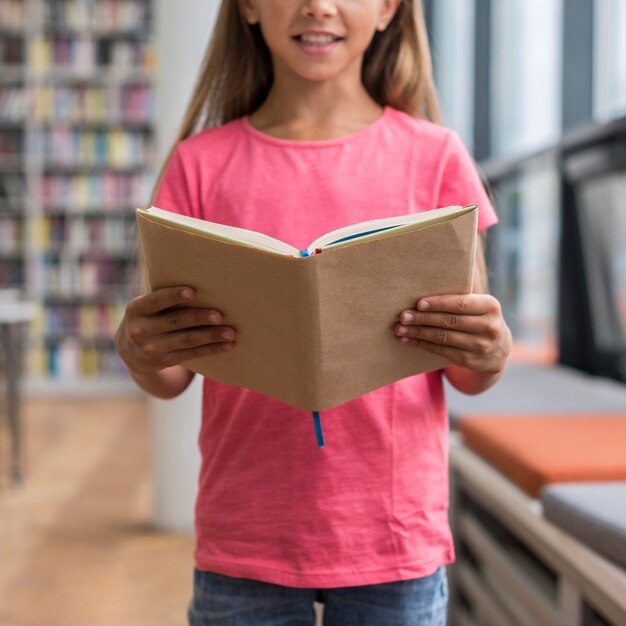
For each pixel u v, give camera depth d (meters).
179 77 2.98
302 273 0.79
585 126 2.83
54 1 6.33
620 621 1.26
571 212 3.26
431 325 0.86
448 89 5.52
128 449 4.33
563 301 3.33
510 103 4.70
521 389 2.70
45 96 6.36
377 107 1.12
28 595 2.39
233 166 1.06
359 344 0.85
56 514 3.19
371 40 1.17
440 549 1.03
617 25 3.11
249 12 1.10
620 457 1.71
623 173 2.92
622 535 1.27
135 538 2.92
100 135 6.39
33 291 6.34
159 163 3.04
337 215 1.02
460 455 2.04
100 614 2.27
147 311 0.87
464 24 5.27
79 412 5.50
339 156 1.04
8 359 3.63
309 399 0.86
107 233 6.42
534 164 3.51
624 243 3.05
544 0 3.99
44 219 6.39
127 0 6.37
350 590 1.01
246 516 1.00
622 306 3.17
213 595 1.02
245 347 0.88
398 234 0.80
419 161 1.04
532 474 1.64
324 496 0.99
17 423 3.64
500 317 0.87
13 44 6.39
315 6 0.97
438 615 1.03
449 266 0.83
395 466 1.00
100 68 6.38
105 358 6.40
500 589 1.85
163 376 1.06
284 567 0.99
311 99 1.07
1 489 3.55
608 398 2.53
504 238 4.23
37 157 6.36
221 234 0.81
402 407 1.01
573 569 1.45
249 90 1.18
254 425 1.01
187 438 2.98
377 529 0.99
